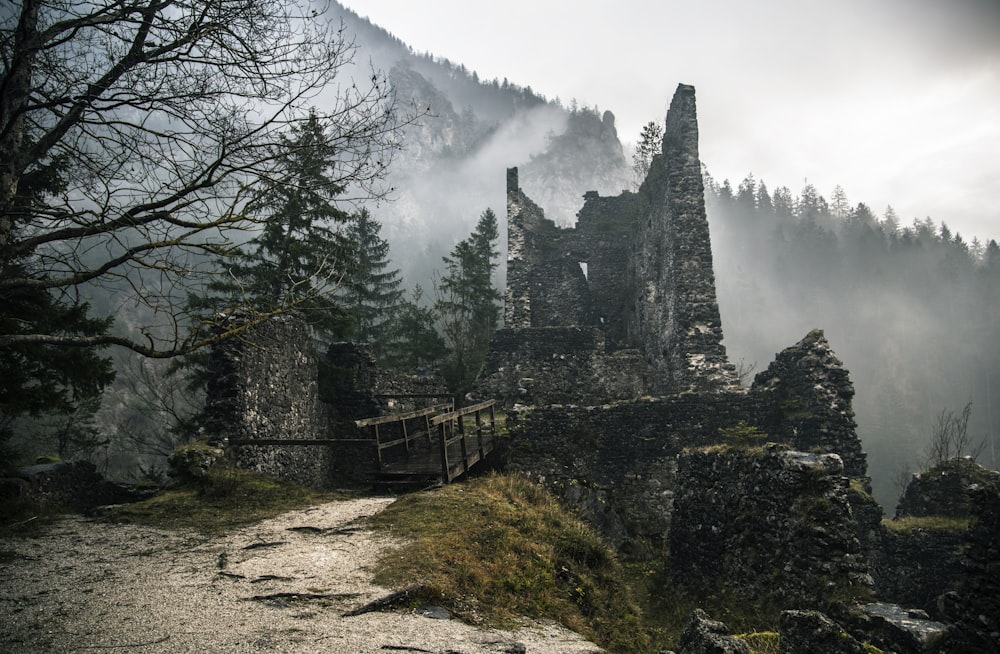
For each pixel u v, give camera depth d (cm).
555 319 2588
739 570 855
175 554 634
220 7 573
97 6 607
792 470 793
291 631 433
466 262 3347
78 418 2019
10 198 562
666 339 1909
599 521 1254
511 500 825
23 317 843
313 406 1339
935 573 1090
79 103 570
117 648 398
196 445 948
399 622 465
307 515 803
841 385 1282
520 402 1841
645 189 2238
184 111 599
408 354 2992
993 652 496
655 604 957
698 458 1002
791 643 509
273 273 1543
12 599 495
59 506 898
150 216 559
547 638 490
